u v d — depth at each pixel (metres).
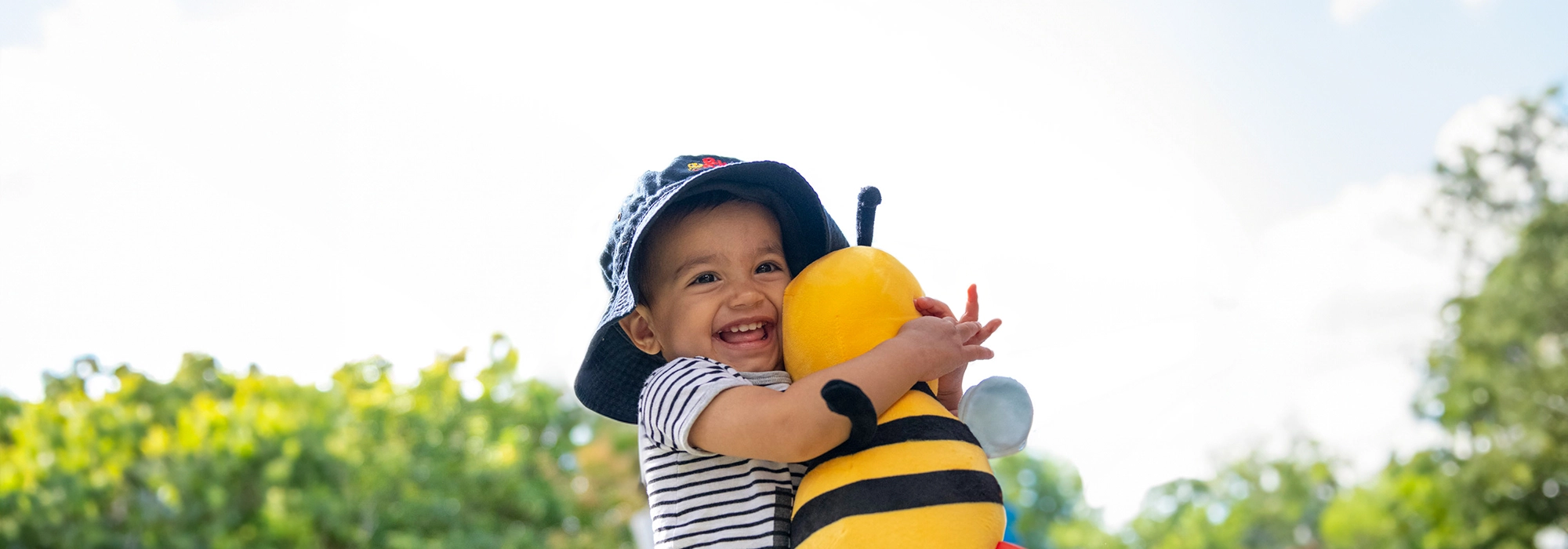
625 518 14.15
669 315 1.85
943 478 1.50
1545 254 18.75
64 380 11.23
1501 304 18.94
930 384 1.75
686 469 1.72
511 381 14.31
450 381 13.67
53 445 9.57
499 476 13.24
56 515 9.21
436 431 13.14
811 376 1.58
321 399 11.87
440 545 11.74
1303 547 35.81
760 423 1.55
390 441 12.69
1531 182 19.50
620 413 2.01
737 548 1.65
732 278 1.82
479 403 13.91
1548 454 18.84
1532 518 19.34
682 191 1.79
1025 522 35.38
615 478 14.38
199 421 10.12
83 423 9.76
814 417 1.52
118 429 9.88
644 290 1.89
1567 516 19.06
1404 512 23.02
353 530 11.09
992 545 1.49
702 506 1.69
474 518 12.84
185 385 11.86
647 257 1.88
